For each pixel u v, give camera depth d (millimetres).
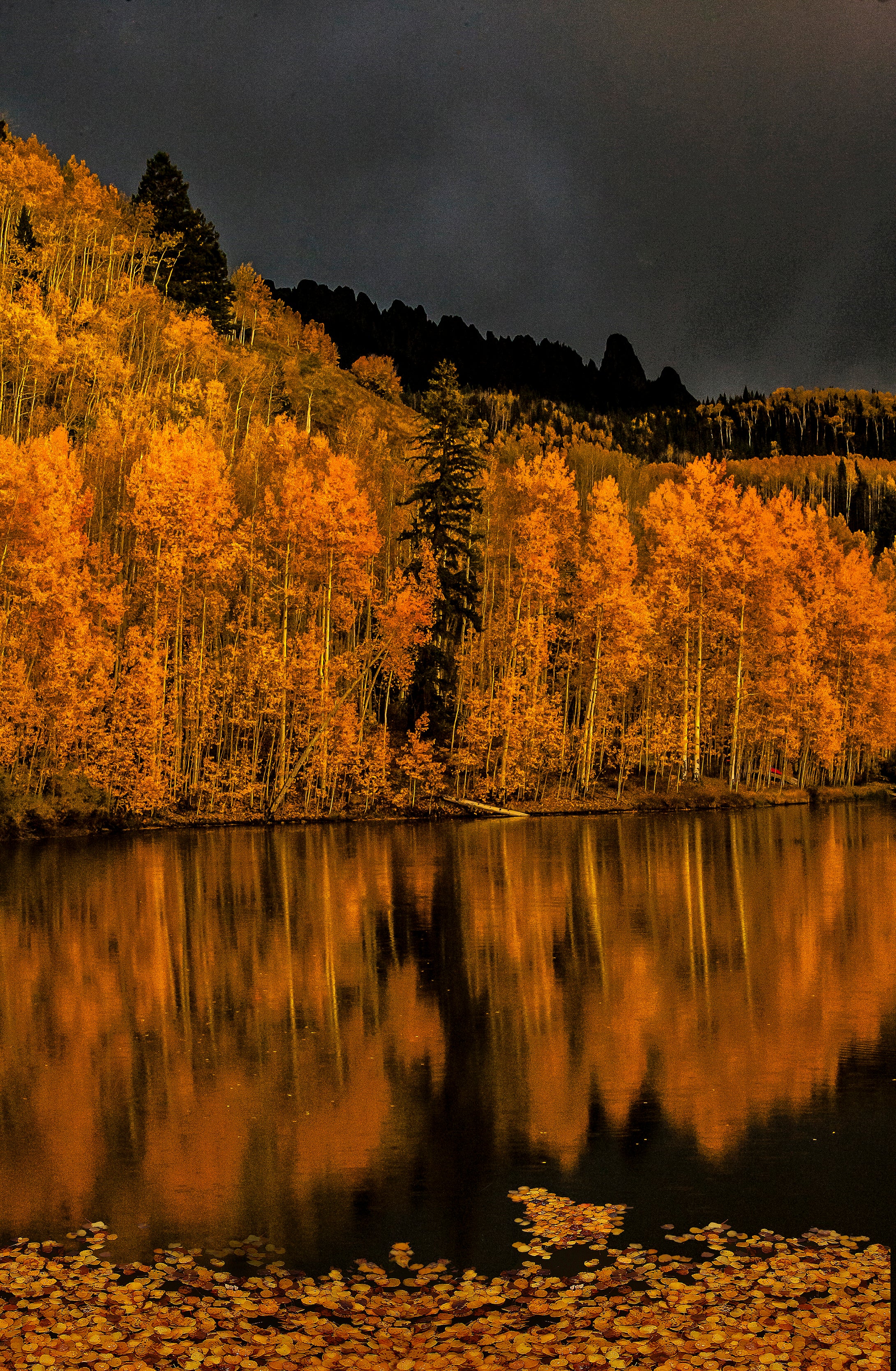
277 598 50000
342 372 127562
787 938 20516
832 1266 7812
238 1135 10852
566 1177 9633
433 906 24469
